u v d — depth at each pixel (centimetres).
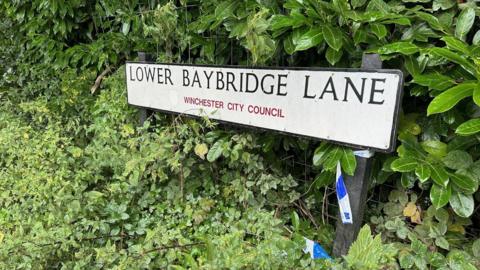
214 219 151
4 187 173
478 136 107
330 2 134
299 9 131
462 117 114
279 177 162
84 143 226
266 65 148
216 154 154
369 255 102
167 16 180
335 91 116
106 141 181
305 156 163
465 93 98
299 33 127
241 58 178
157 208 159
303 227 147
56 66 267
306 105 125
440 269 107
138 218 157
